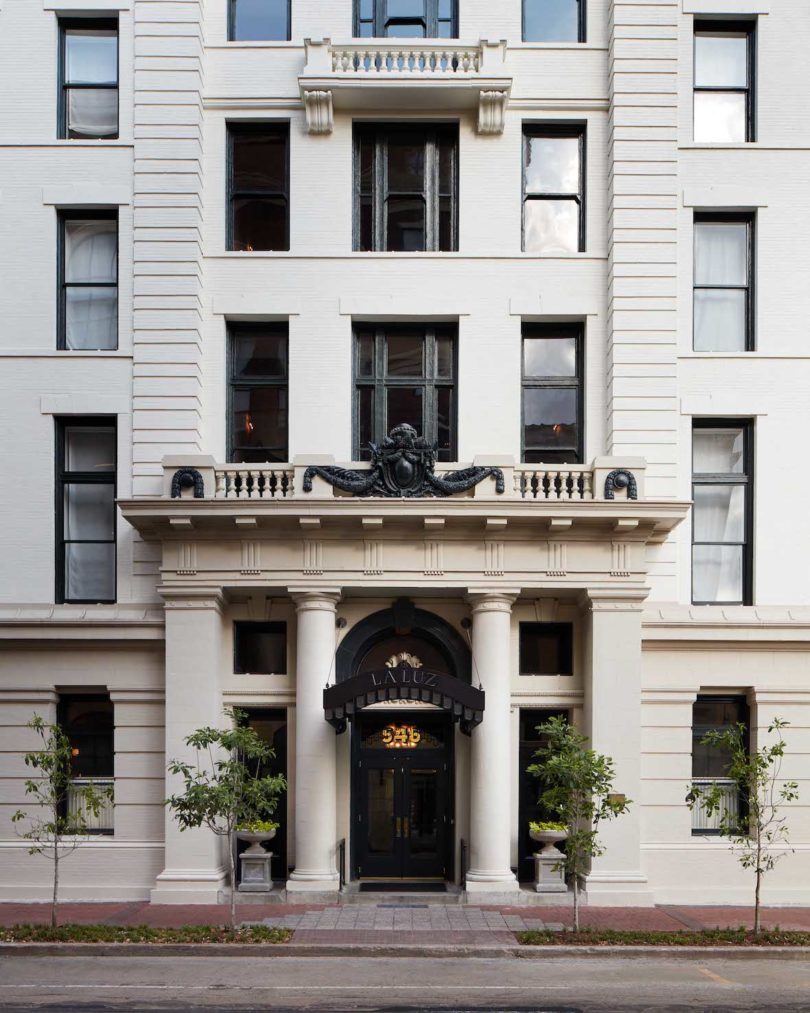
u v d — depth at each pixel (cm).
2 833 1911
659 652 1939
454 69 2050
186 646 1878
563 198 2075
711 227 2078
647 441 1961
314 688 1864
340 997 1250
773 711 1939
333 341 2016
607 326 2017
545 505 1833
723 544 2017
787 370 2009
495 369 2012
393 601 1967
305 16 2073
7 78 2055
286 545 1883
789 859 1892
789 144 2042
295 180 2044
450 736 1981
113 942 1498
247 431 2042
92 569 2022
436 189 2078
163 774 1905
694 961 1462
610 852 1841
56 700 1953
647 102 2020
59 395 2000
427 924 1645
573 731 1656
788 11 2064
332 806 1859
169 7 2039
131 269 2025
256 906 1788
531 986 1310
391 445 1877
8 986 1304
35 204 2034
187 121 2020
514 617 1969
